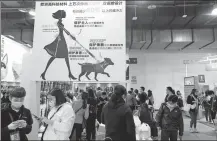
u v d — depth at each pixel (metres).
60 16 2.07
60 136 1.59
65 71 2.03
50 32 2.07
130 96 3.66
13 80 4.18
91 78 2.00
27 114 1.73
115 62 2.00
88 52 2.02
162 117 2.27
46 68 2.05
